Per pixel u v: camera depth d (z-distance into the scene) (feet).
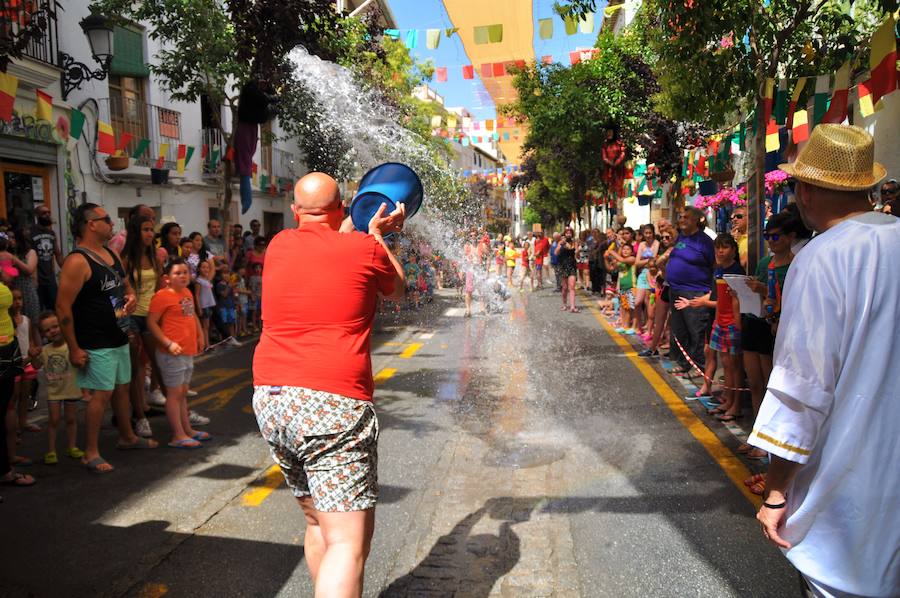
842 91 20.53
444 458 16.97
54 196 42.14
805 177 6.88
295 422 8.25
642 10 29.89
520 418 20.43
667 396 22.67
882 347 6.22
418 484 15.24
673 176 53.57
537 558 11.68
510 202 271.69
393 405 22.43
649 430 18.86
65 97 42.34
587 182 82.84
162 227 28.78
